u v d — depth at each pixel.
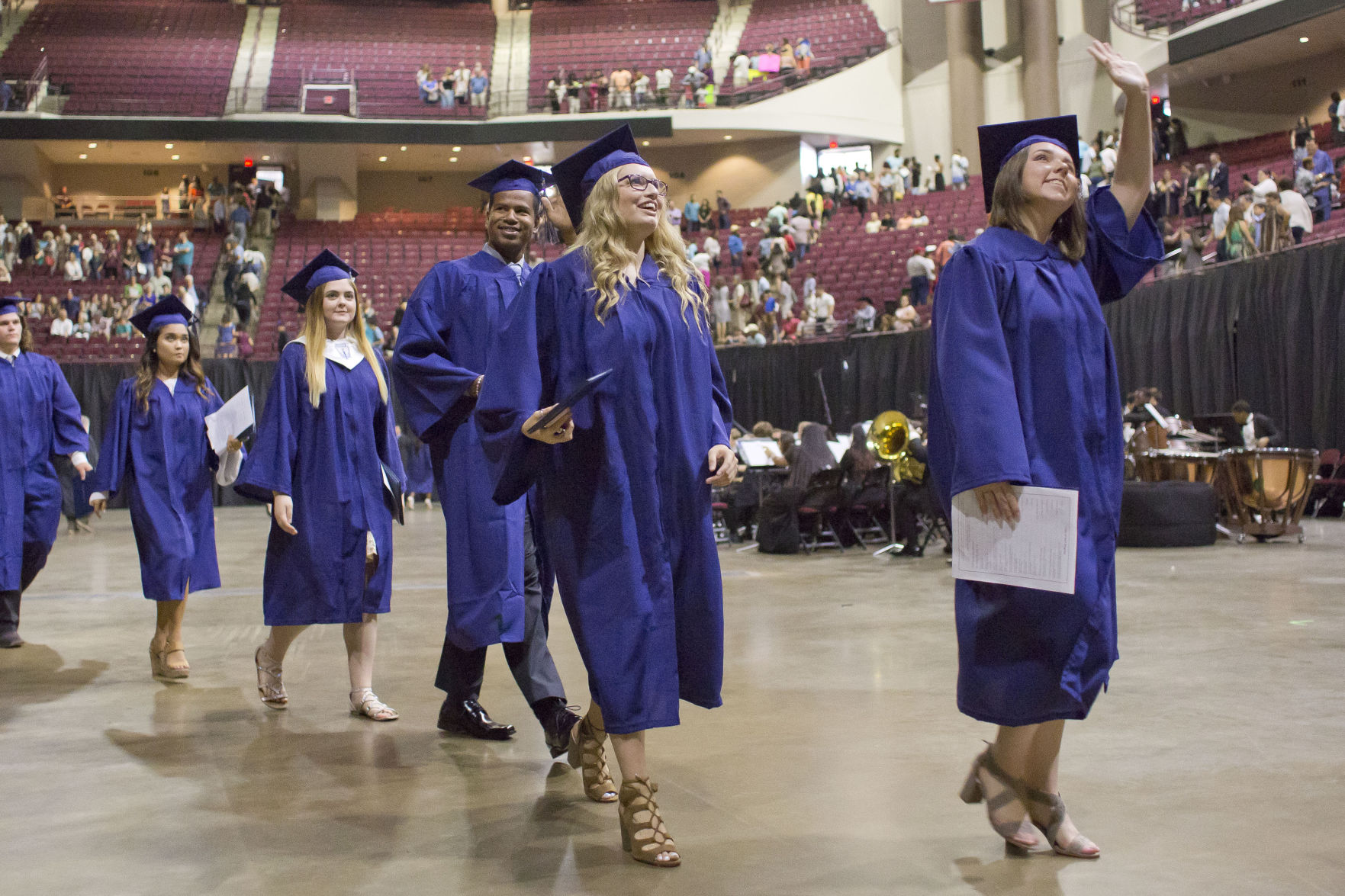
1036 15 23.42
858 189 23.28
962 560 2.30
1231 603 6.05
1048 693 2.24
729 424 2.74
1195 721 3.50
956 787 2.91
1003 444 2.19
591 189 2.68
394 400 19.14
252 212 25.14
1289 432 12.46
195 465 4.97
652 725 2.43
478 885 2.29
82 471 5.86
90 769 3.28
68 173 27.58
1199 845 2.42
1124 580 7.17
